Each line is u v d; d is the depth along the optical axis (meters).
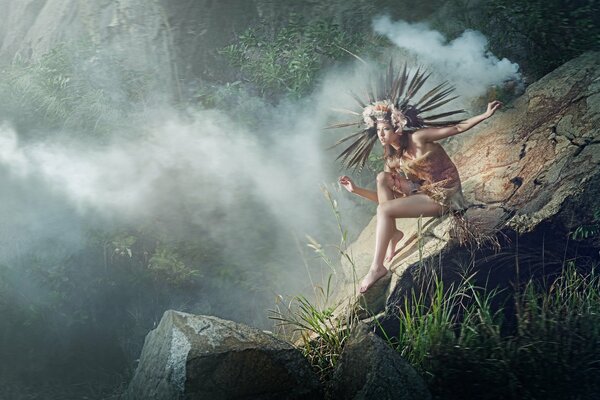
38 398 7.09
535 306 6.02
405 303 6.15
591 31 8.48
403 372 5.54
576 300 6.14
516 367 5.75
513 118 7.36
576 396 5.63
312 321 6.68
